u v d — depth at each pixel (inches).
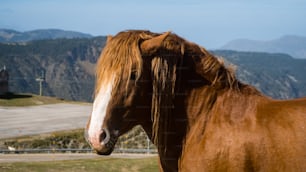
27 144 800.3
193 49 141.6
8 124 987.3
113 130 127.8
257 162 124.6
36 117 1118.4
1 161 581.9
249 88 139.6
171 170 143.5
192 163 133.9
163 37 128.7
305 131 123.0
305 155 120.6
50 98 1578.5
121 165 495.2
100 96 127.8
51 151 740.7
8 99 1475.1
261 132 126.1
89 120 130.9
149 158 553.0
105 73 128.8
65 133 872.3
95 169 471.2
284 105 131.0
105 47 134.3
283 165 121.9
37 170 453.1
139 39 132.1
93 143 125.0
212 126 133.8
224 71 139.8
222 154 128.1
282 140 123.5
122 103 128.9
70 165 490.6
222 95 137.6
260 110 131.8
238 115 132.4
